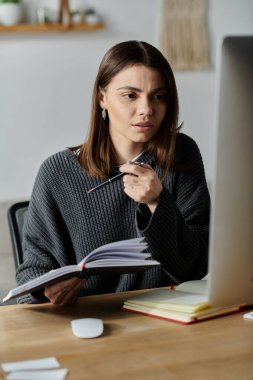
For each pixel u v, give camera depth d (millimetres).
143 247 1431
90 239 1798
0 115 4504
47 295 1472
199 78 4914
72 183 1796
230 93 1072
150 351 1164
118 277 1781
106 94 1695
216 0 4895
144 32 4746
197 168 1849
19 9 4363
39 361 1111
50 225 1809
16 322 1358
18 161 4574
